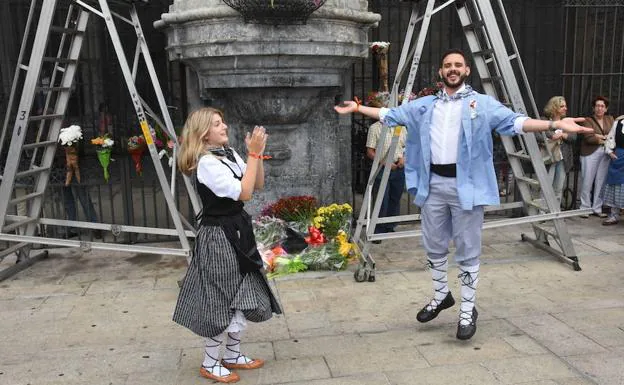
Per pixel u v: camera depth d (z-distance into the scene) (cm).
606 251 558
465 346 355
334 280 485
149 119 661
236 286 301
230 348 330
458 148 338
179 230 490
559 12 750
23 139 482
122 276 514
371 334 379
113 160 612
